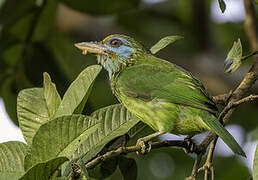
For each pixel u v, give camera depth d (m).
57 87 11.46
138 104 9.64
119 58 10.78
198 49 16.38
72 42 12.31
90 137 7.11
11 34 11.55
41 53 11.59
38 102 7.23
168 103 9.34
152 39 16.50
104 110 7.35
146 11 16.52
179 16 16.69
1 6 11.55
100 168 7.88
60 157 5.78
